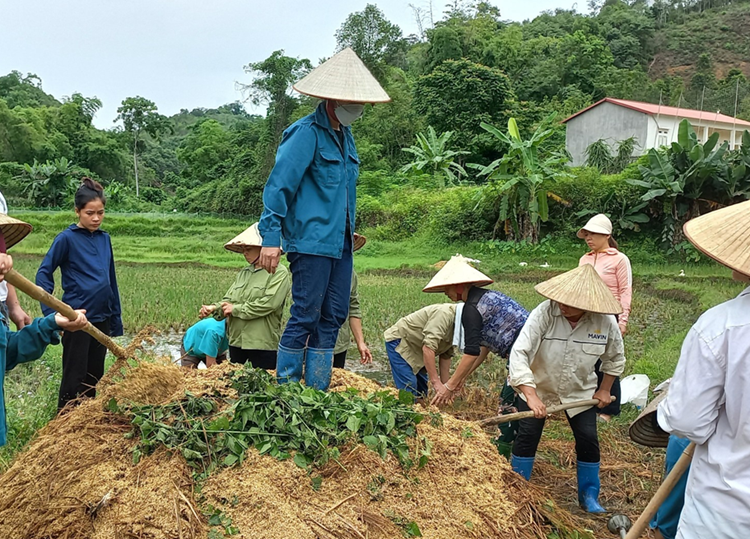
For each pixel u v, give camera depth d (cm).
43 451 307
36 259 2031
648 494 430
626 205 2016
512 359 396
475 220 2331
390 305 1166
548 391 409
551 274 1772
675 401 227
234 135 5281
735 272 233
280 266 518
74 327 303
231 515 260
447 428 365
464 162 3491
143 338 354
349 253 375
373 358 830
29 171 4291
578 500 420
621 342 402
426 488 304
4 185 4338
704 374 219
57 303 290
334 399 334
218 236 3036
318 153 346
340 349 522
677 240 1944
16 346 290
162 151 7838
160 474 274
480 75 3603
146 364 340
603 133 3188
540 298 1251
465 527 289
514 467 409
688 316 1145
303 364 390
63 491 278
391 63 5372
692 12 7900
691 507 231
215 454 285
